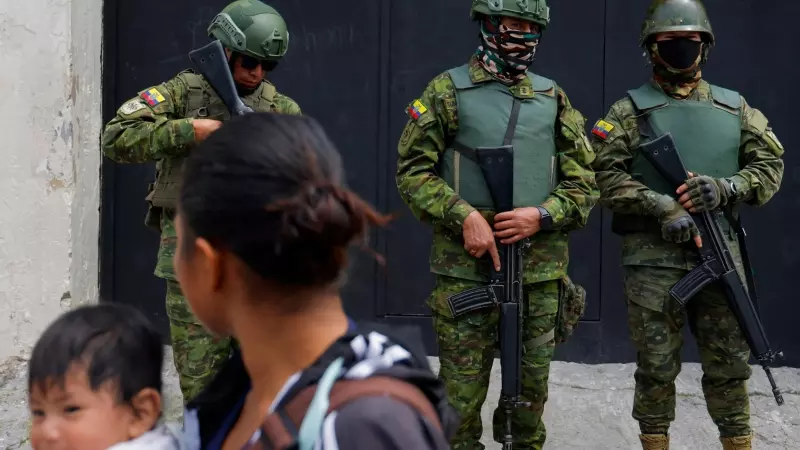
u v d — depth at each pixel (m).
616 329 5.16
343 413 0.98
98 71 4.99
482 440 4.38
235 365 1.23
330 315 1.11
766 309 5.12
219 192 1.03
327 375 1.02
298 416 1.01
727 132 3.86
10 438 4.02
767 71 5.04
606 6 5.02
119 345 1.35
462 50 5.04
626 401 4.77
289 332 1.09
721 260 3.70
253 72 3.48
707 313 3.82
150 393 1.38
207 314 1.13
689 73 3.86
